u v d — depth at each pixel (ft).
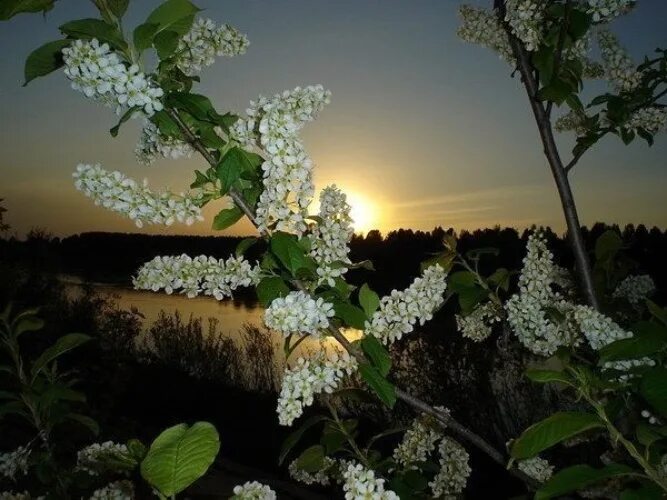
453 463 9.59
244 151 5.50
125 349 38.60
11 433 23.95
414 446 9.66
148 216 5.45
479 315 10.01
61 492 9.95
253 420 30.86
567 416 4.32
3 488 12.80
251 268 5.93
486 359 26.11
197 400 33.96
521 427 22.09
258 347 42.14
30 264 37.99
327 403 9.29
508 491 19.70
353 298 11.23
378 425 26.35
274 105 5.31
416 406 6.23
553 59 8.02
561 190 8.56
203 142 5.49
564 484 4.13
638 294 11.39
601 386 4.76
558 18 8.09
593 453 16.03
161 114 5.31
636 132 8.84
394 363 30.63
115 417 28.84
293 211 5.42
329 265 5.81
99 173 5.36
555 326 7.64
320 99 5.39
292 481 23.29
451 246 9.80
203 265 5.79
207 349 42.14
